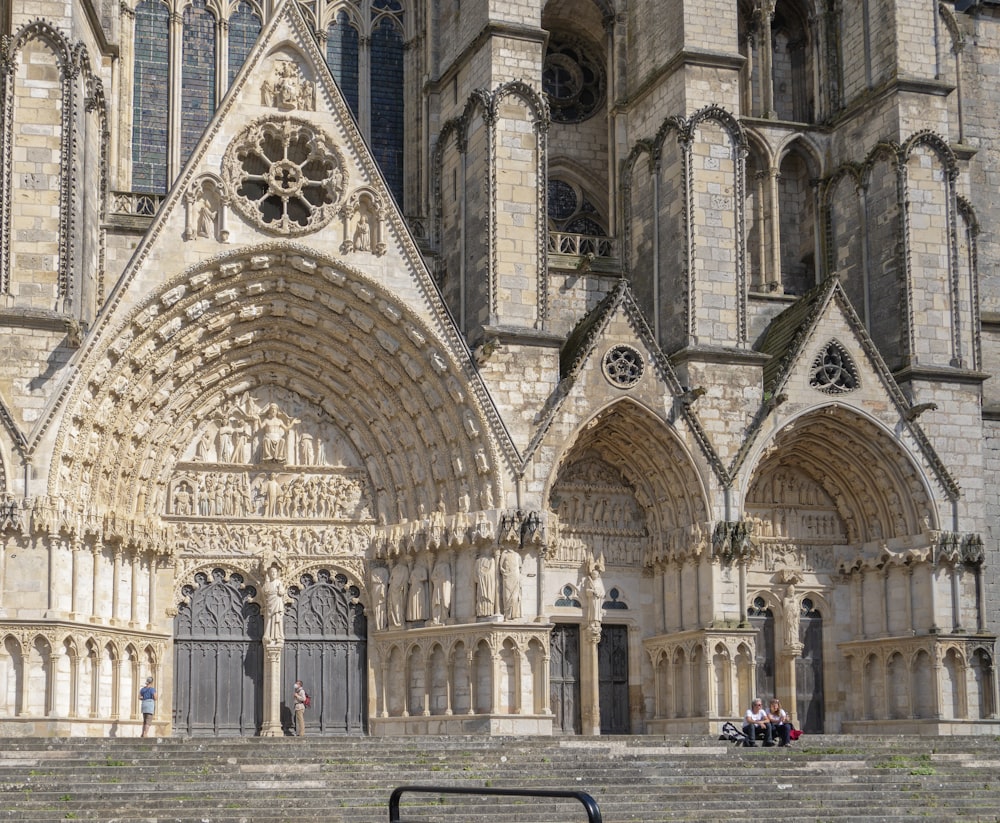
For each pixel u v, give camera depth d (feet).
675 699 184.75
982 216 211.82
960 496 190.70
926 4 199.11
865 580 195.62
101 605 169.37
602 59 212.84
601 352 181.47
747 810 127.75
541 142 184.96
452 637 177.88
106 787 123.85
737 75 191.42
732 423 184.96
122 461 174.40
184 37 196.24
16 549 162.20
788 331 192.85
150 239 173.17
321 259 178.40
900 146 194.90
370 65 203.41
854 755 152.35
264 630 182.29
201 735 179.93
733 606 181.78
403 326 180.24
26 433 163.73
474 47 188.75
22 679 160.66
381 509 187.11
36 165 166.50
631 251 198.39
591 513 190.80
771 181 204.44
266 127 178.60
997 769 148.56
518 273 181.88
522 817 121.29
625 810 125.90
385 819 118.11
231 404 185.37
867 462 192.54
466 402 179.11
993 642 188.24
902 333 193.16
